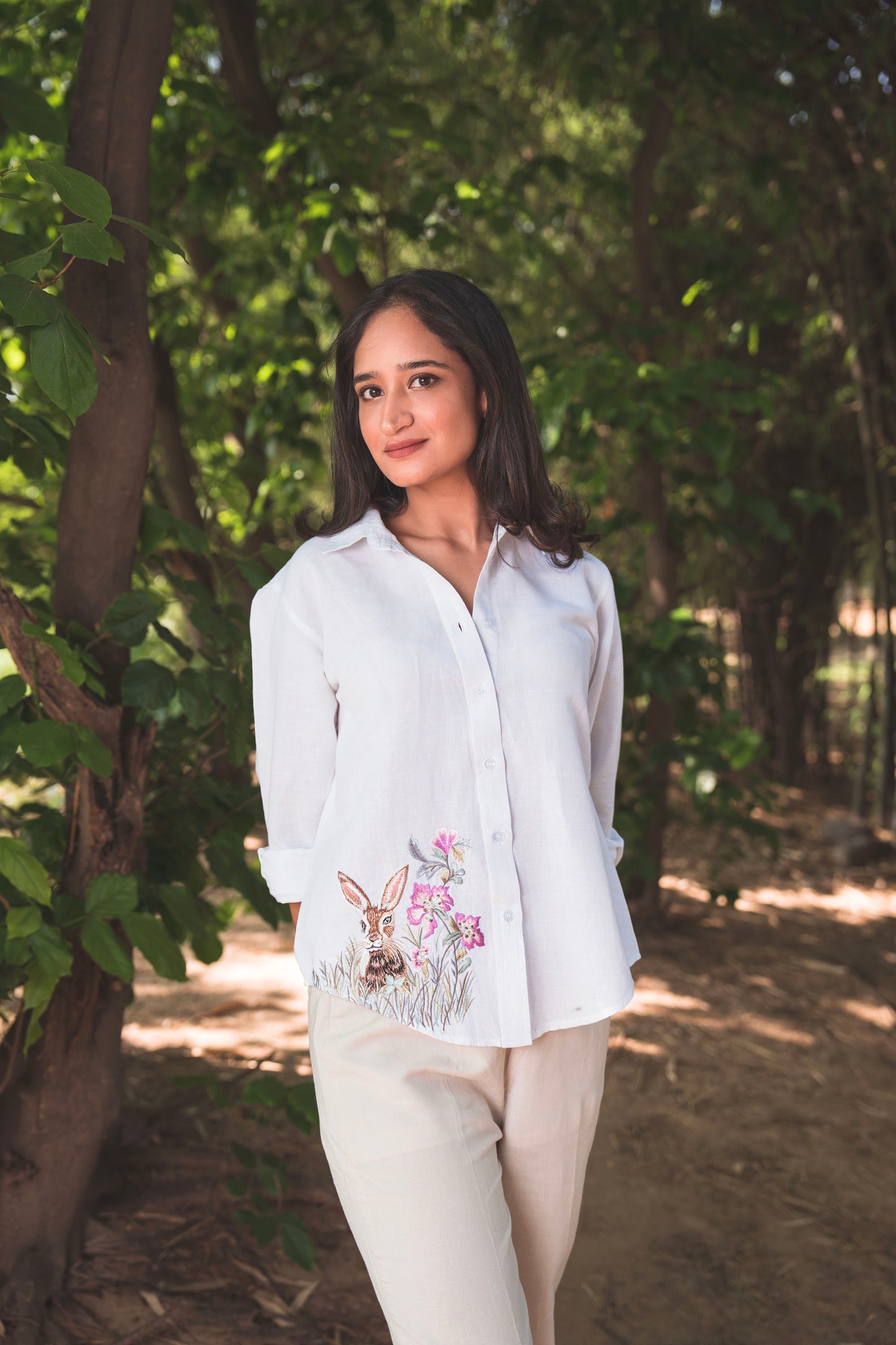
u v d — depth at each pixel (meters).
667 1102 2.96
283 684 1.46
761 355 5.97
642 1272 2.22
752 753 4.05
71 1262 1.98
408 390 1.44
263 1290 2.02
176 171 3.72
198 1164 2.38
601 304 5.30
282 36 4.18
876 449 5.44
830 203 5.09
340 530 1.51
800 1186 2.59
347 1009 1.35
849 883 5.17
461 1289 1.27
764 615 6.68
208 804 2.16
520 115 4.86
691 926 4.45
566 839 1.38
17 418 1.79
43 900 1.63
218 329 4.48
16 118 1.83
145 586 2.37
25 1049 1.78
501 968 1.34
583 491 4.62
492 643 1.41
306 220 3.51
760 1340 2.04
